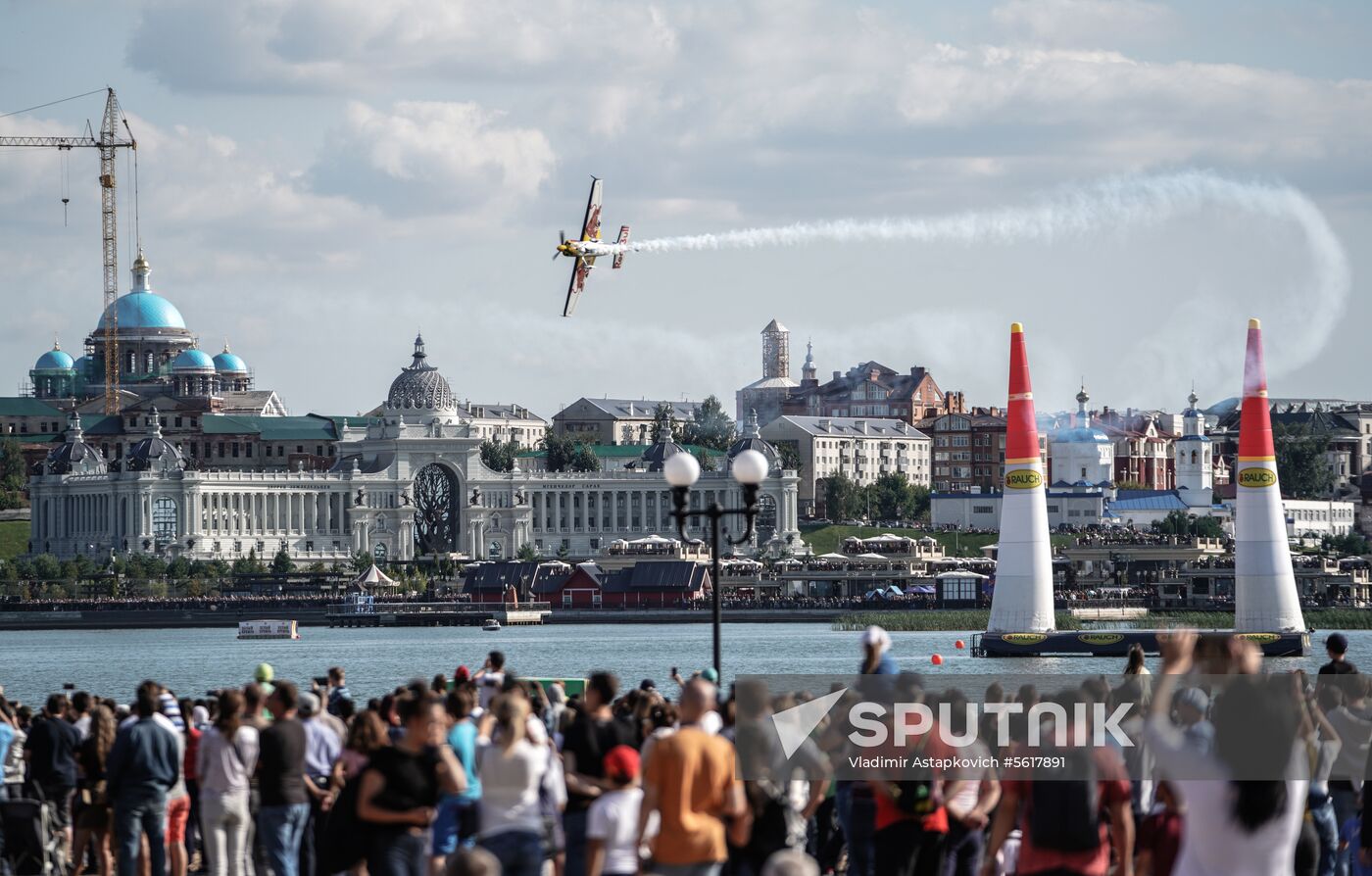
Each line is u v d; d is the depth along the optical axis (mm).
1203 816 50938
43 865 74938
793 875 44688
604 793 59656
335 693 91500
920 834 62312
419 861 61000
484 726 68812
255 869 80938
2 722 81562
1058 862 57719
